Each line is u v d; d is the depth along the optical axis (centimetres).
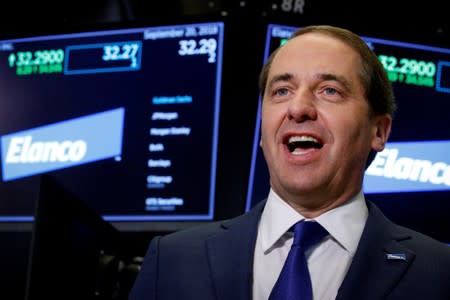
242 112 238
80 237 175
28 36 256
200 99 241
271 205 138
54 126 249
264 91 154
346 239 131
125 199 239
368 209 143
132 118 244
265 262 131
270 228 134
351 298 121
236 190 235
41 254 157
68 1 295
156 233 239
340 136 137
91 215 184
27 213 245
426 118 241
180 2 281
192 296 128
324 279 127
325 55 141
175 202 237
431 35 245
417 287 124
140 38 248
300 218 133
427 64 244
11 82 254
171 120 241
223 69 241
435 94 243
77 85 249
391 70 243
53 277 162
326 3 270
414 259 128
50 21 296
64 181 243
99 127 246
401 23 272
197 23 246
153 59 246
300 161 135
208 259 133
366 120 142
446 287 124
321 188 135
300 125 137
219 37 243
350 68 142
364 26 244
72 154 246
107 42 250
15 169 248
